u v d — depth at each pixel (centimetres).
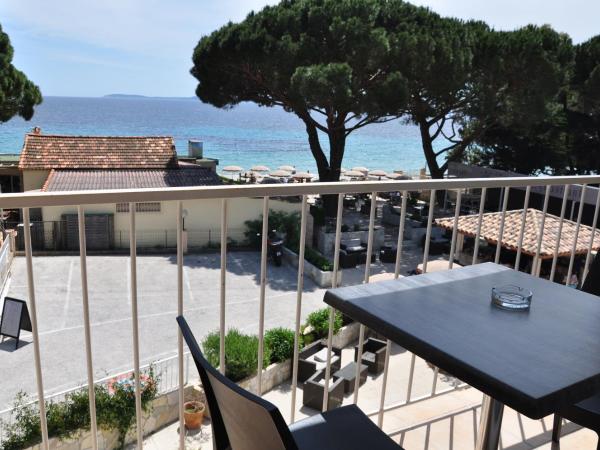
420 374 855
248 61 1720
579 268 1054
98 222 1811
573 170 2309
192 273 1639
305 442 153
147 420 729
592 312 161
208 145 7488
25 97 2045
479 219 245
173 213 1889
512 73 1822
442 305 161
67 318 1247
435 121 2164
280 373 877
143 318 1259
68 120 12256
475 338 137
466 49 1773
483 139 2284
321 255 1684
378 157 6606
